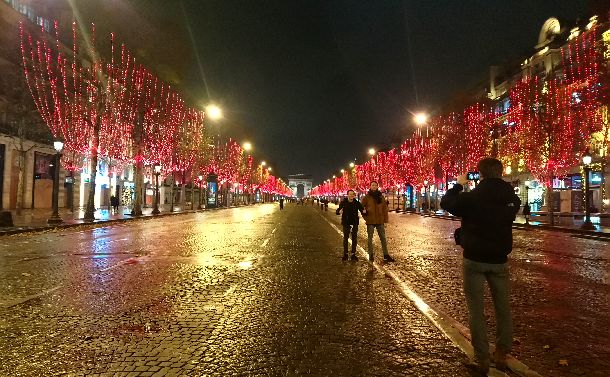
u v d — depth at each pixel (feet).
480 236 15.88
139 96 132.67
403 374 15.65
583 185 152.05
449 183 190.39
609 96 93.66
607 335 20.43
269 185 547.90
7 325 21.15
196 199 329.72
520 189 182.50
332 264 41.19
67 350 17.84
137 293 28.09
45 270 36.40
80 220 100.53
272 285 31.07
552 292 29.71
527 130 134.31
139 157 133.80
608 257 48.70
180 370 15.84
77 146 158.30
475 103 186.19
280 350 17.97
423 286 31.01
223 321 22.00
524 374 15.47
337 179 605.73
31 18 148.97
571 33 150.41
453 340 19.04
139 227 92.02
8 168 141.38
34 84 134.41
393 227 101.14
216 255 46.75
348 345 18.62
